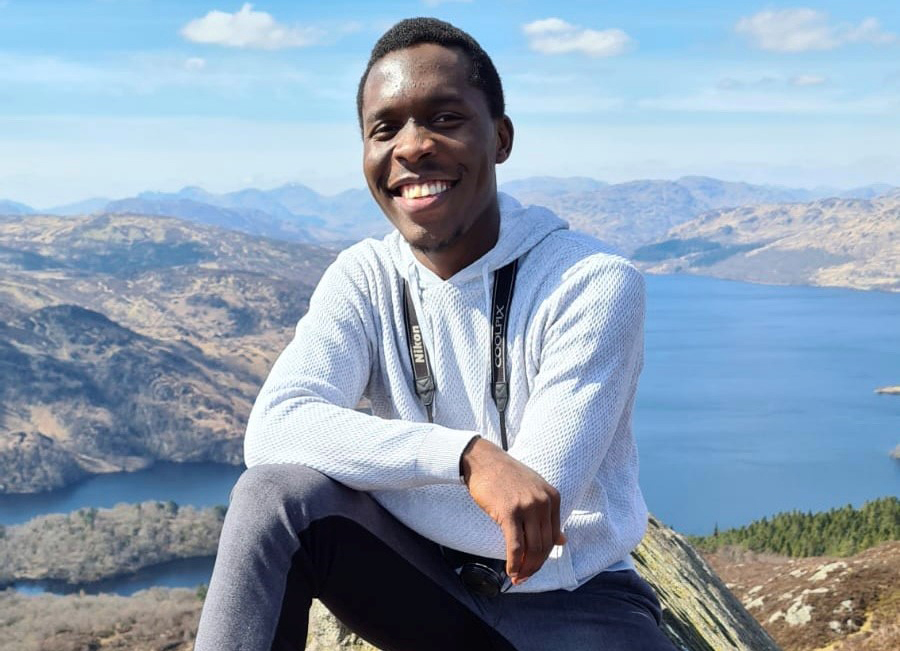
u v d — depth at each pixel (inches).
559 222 107.4
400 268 105.4
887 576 1301.7
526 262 103.4
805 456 7396.7
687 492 6225.4
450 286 102.8
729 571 1806.1
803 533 2682.1
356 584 90.5
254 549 82.7
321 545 86.7
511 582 95.9
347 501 89.4
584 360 96.7
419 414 104.7
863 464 7126.0
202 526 6535.4
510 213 104.9
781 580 1483.8
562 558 97.0
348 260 109.7
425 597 94.6
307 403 96.2
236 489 87.7
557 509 85.3
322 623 159.3
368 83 102.0
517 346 100.8
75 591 5433.1
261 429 94.5
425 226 100.1
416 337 104.2
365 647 150.9
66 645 2773.1
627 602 100.7
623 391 99.4
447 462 86.9
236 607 80.6
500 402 100.8
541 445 93.7
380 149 101.4
